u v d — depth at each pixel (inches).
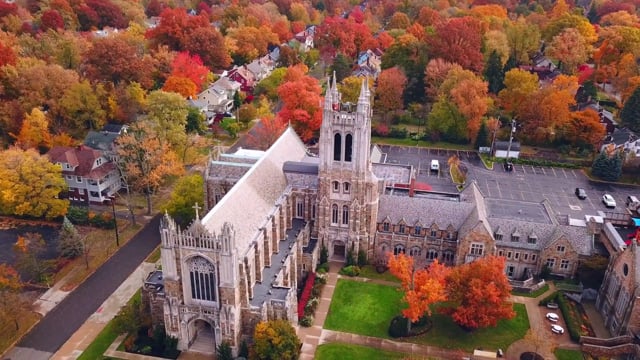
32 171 5142.7
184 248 3388.3
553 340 3799.2
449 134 7588.6
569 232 4456.2
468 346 3750.0
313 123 6875.0
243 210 3912.4
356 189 4367.6
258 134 6628.9
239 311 3572.8
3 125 6550.2
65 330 3855.8
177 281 3479.3
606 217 5177.2
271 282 3929.6
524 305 4170.8
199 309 3531.0
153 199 5821.9
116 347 3673.7
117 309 4084.6
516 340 3801.7
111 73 7554.1
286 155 4980.3
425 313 4042.8
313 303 4101.9
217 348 3570.4
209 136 7554.1
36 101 6673.2
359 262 4645.7
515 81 7628.0
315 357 3607.3
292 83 6978.4
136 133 5615.2
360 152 4232.3
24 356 3602.4
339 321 3978.8
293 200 4719.5
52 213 5172.2
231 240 3277.6
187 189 5012.3
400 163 6909.5
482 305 3686.0
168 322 3602.4
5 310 3688.5
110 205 5693.9
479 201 4776.1
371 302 4200.3
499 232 4478.3
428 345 3757.4
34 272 4468.5
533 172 6722.4
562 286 4340.6
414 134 7824.8
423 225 4562.0
